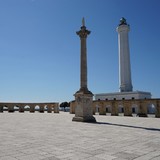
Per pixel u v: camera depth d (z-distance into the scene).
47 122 21.33
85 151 7.86
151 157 7.04
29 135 11.84
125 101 36.88
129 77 61.34
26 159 6.65
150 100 33.72
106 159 6.73
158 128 16.19
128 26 63.06
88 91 23.42
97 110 52.16
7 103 52.44
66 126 17.34
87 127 16.66
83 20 24.84
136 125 18.64
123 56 62.31
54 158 6.79
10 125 17.67
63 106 82.75
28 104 54.22
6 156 7.03
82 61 24.02
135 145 9.12
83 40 24.38
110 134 12.60
